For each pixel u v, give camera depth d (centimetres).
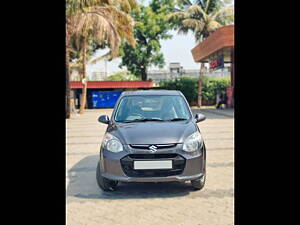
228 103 2781
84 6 1730
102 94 3319
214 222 409
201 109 2831
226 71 3725
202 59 2861
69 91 1966
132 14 3825
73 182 591
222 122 1620
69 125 1619
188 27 3008
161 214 438
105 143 507
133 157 481
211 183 568
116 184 538
